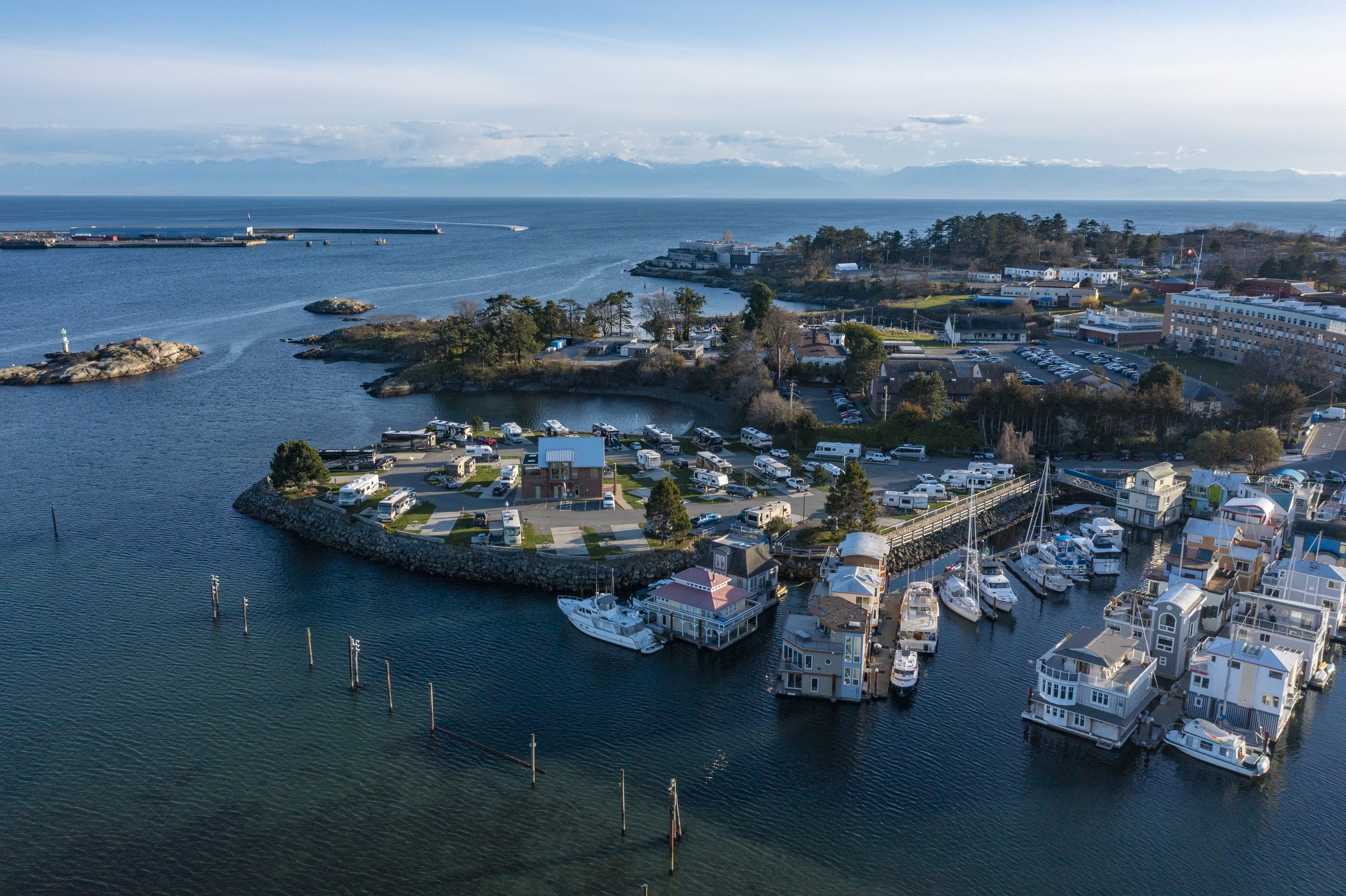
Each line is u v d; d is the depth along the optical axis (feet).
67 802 275.80
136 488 556.92
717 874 253.24
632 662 367.04
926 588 421.18
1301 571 401.29
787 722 327.67
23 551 458.91
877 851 264.52
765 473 567.59
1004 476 569.23
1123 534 512.22
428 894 243.60
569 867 254.06
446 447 636.07
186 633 378.53
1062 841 270.67
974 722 329.72
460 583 429.38
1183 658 362.33
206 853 256.73
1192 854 266.16
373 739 309.63
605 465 551.18
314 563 450.30
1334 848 269.03
